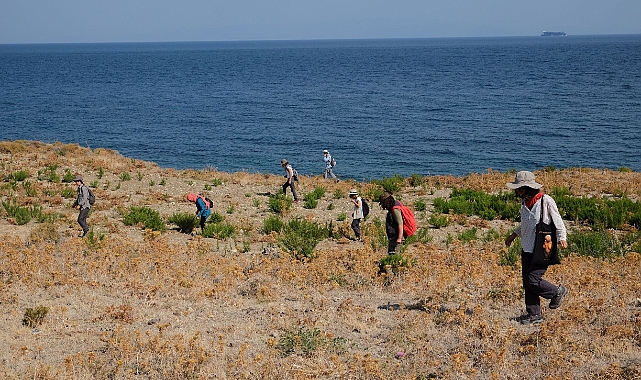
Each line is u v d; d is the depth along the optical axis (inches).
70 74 5880.9
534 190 301.9
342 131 2331.4
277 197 891.4
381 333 323.9
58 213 749.3
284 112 2906.0
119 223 716.7
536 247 301.3
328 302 387.5
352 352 296.8
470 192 933.2
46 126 2453.2
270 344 291.4
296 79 5000.0
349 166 1702.8
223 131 2351.1
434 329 321.1
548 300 363.3
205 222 719.1
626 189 959.0
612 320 319.9
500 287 398.0
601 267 465.4
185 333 324.8
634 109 2753.4
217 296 400.5
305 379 261.3
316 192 930.7
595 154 1827.0
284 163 900.0
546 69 5551.2
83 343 313.3
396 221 441.4
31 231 609.0
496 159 1785.2
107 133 2301.9
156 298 396.2
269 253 567.8
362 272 459.2
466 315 331.3
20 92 3954.2
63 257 498.9
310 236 601.0
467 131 2290.8
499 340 296.5
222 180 1047.0
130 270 463.8
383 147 1991.9
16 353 295.1
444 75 5123.0
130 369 279.7
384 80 4722.0
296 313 361.1
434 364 277.0
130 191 922.1
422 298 380.5
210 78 5265.8
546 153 1857.8
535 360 275.4
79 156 1220.5
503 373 263.9
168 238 658.8
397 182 1043.9
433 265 482.0
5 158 1131.3
